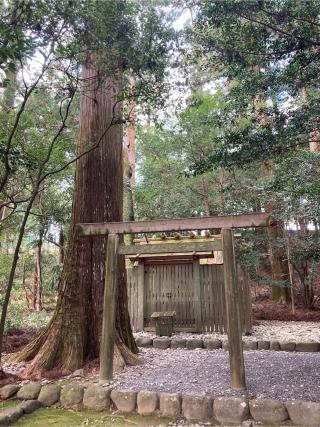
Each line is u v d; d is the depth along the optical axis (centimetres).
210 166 451
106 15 355
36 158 459
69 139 632
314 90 485
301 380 375
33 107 565
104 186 524
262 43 393
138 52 394
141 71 427
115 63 404
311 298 997
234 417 307
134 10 373
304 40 369
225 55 421
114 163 543
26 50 308
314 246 660
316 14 364
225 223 390
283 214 702
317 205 597
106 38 370
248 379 383
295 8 363
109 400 350
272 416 302
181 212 1127
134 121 507
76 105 704
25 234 989
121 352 477
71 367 442
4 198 599
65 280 496
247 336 688
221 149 438
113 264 416
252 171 1028
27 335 665
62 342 461
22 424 317
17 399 368
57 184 862
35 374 427
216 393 340
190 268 792
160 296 795
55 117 581
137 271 813
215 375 408
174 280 795
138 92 441
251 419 306
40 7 330
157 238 828
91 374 433
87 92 530
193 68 760
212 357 527
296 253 752
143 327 782
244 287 730
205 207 1087
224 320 743
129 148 1079
